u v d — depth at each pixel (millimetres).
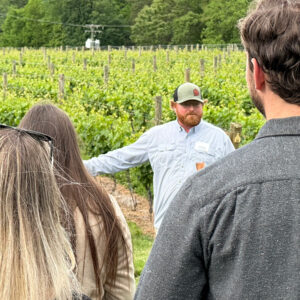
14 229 1287
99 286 1938
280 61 1320
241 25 1446
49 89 18453
